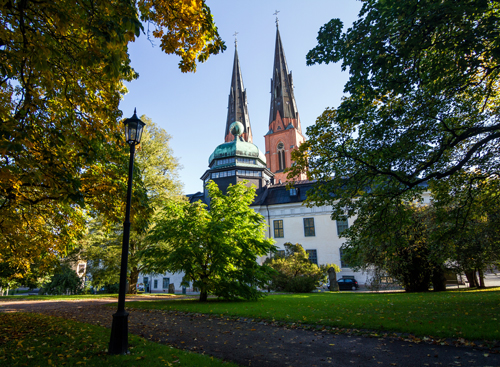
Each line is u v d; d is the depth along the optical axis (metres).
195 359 5.17
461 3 6.66
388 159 10.68
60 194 5.97
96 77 7.28
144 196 9.62
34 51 5.00
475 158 11.41
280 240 40.53
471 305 10.04
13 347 6.04
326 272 30.05
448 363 4.86
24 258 11.34
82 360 5.10
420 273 19.70
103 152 8.64
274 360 5.38
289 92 80.06
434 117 10.52
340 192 12.01
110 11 5.07
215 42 7.08
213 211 18.12
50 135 6.61
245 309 11.74
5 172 5.36
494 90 10.65
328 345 6.25
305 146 11.91
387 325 7.28
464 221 12.24
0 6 4.93
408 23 7.38
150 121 26.33
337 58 9.12
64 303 17.77
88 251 24.34
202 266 17.42
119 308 5.82
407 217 11.93
